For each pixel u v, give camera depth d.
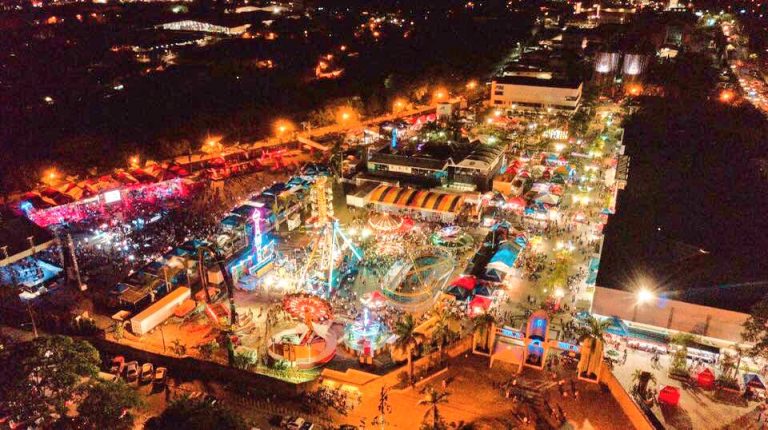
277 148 178.25
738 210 141.25
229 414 60.91
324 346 85.19
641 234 129.38
